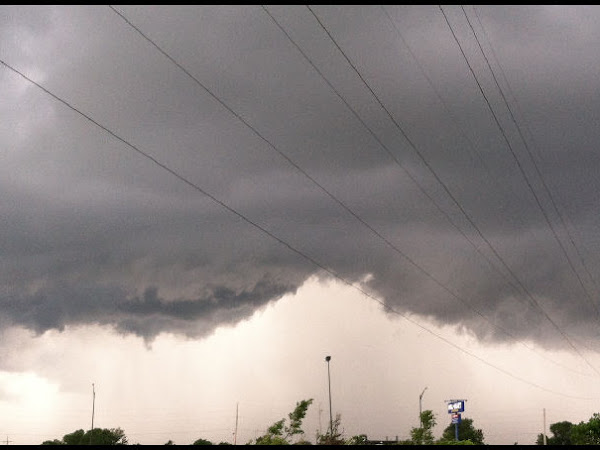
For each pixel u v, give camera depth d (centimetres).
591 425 9094
